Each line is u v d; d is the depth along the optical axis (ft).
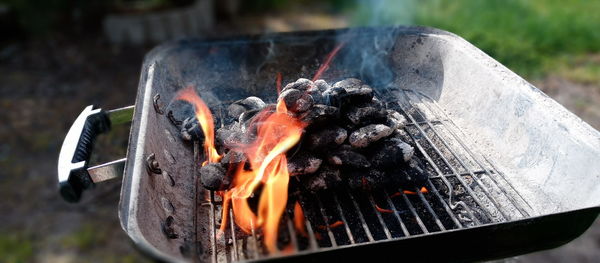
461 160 4.69
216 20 15.14
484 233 3.19
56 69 11.74
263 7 16.10
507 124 4.65
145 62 5.41
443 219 4.01
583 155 3.69
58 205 7.24
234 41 6.10
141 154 3.63
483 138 4.92
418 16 13.73
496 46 11.50
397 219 4.00
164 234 3.34
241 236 3.83
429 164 4.65
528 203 4.09
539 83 10.34
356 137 4.23
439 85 5.82
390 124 4.53
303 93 4.24
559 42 12.13
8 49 12.76
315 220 4.00
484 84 5.05
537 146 4.23
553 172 3.98
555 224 3.26
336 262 3.06
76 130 4.17
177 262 2.62
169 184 4.04
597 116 9.09
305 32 6.22
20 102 10.07
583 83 10.36
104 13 14.48
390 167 4.25
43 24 13.57
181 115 5.36
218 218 4.06
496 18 13.23
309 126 4.14
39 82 11.03
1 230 6.69
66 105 10.00
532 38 12.24
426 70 6.04
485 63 5.12
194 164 4.71
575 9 14.16
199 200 4.25
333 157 4.15
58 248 6.42
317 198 4.19
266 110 4.45
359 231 3.90
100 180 3.78
